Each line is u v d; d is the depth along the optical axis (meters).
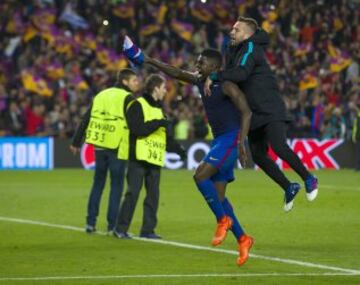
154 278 12.77
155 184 16.91
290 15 43.69
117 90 17.23
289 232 17.70
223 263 14.05
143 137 16.59
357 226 18.61
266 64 13.80
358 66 42.19
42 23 41.91
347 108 38.66
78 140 17.70
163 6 43.56
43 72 39.47
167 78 39.28
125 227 16.92
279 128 13.71
